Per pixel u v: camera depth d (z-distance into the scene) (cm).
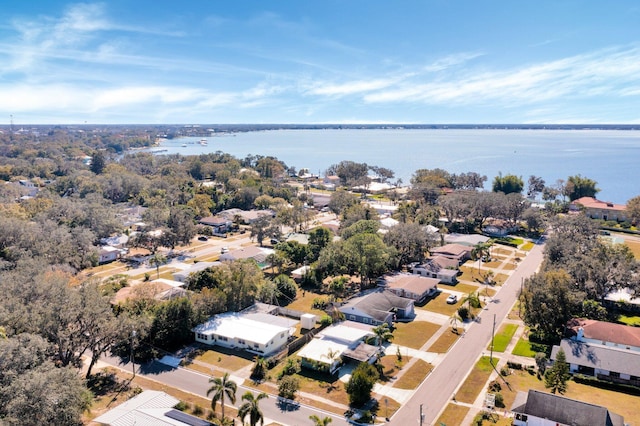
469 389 5881
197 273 8869
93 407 5381
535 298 7269
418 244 11575
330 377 6216
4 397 4106
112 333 6009
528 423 5003
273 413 5362
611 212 17075
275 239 13875
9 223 10306
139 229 14412
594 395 5753
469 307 8431
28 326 5512
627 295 8875
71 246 10812
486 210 15750
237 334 7175
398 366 6494
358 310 7975
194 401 5603
